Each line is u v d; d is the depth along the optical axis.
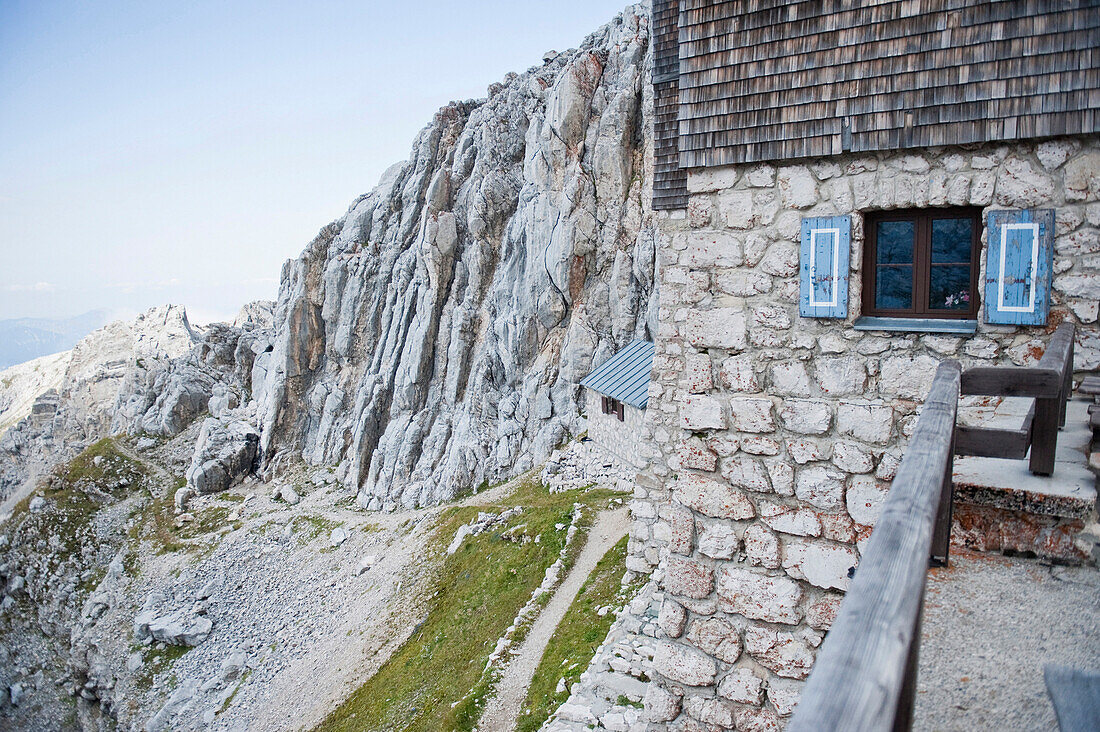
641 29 53.69
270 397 65.31
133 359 87.44
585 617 20.55
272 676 32.50
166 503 61.72
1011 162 7.67
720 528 9.12
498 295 55.84
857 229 8.39
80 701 40.00
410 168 66.31
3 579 52.84
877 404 8.20
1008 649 4.76
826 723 1.95
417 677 23.92
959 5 7.71
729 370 9.16
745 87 8.90
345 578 39.66
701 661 9.21
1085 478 6.07
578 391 49.50
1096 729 3.62
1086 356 7.67
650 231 48.50
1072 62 7.24
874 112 8.16
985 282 7.90
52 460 98.81
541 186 53.09
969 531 6.16
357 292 64.44
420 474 53.25
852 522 8.32
